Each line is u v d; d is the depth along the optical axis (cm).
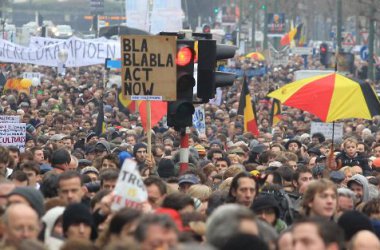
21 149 3816
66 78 9369
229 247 1535
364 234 1786
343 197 2353
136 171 1888
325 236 1589
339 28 9938
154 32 6769
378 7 9725
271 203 2153
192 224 1905
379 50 18350
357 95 3328
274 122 5772
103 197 2031
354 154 3797
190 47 2730
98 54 7075
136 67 2733
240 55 14288
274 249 1772
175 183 2670
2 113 5325
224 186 2633
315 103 3338
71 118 5422
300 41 14725
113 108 6262
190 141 4225
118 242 1404
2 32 11700
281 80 10600
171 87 2733
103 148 3694
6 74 9762
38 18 15988
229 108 6850
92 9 18050
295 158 3484
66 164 2900
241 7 17900
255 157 3803
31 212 1747
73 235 1906
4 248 1530
